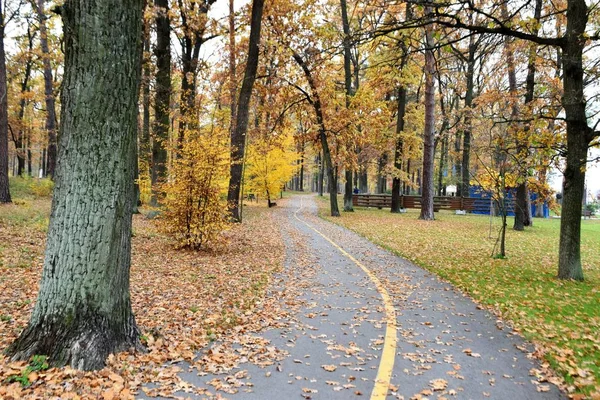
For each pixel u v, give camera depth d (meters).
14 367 3.60
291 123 25.72
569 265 8.90
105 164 4.02
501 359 4.52
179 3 18.30
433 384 3.86
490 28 7.98
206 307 6.32
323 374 4.04
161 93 16.39
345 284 8.19
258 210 29.70
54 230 3.97
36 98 32.00
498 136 10.59
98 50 3.91
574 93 8.45
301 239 15.20
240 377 3.92
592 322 5.84
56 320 3.87
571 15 8.45
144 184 21.42
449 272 9.46
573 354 4.65
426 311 6.40
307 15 18.86
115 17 3.99
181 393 3.56
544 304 6.82
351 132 24.33
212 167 11.18
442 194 48.56
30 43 25.95
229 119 23.61
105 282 4.06
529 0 7.92
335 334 5.25
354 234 17.09
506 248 13.72
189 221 11.45
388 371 4.14
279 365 4.23
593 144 8.71
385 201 35.28
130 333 4.34
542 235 18.08
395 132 31.72
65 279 3.91
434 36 8.33
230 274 8.81
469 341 5.09
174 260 10.15
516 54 12.28
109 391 3.40
